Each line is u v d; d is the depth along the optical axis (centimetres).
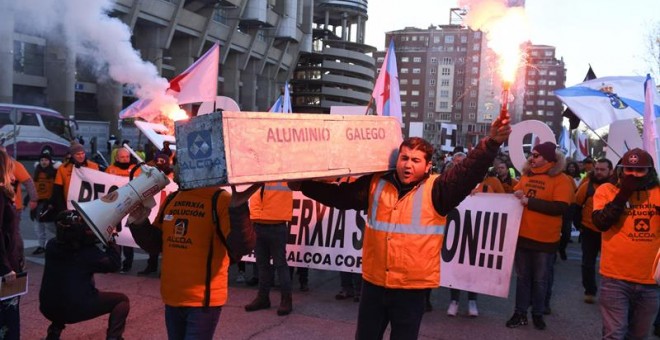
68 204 746
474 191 578
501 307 614
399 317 305
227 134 245
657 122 564
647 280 375
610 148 787
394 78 733
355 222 634
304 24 7950
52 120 2811
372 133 320
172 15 4300
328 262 637
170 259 323
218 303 324
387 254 302
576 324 554
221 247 323
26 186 673
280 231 549
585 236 646
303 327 512
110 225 306
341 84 11006
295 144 275
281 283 550
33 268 704
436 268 304
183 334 330
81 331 488
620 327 383
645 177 371
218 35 5394
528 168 549
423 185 304
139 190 314
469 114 7406
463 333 514
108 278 675
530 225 525
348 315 554
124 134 3228
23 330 480
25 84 3033
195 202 323
